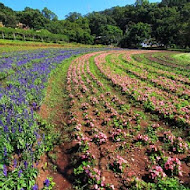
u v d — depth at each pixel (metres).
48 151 6.18
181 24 67.88
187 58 33.25
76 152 5.98
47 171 5.35
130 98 11.41
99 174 4.87
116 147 6.35
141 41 77.19
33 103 8.27
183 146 6.19
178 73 19.28
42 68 15.30
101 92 12.62
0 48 30.59
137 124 8.12
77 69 19.94
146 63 26.33
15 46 37.44
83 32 88.25
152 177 4.82
